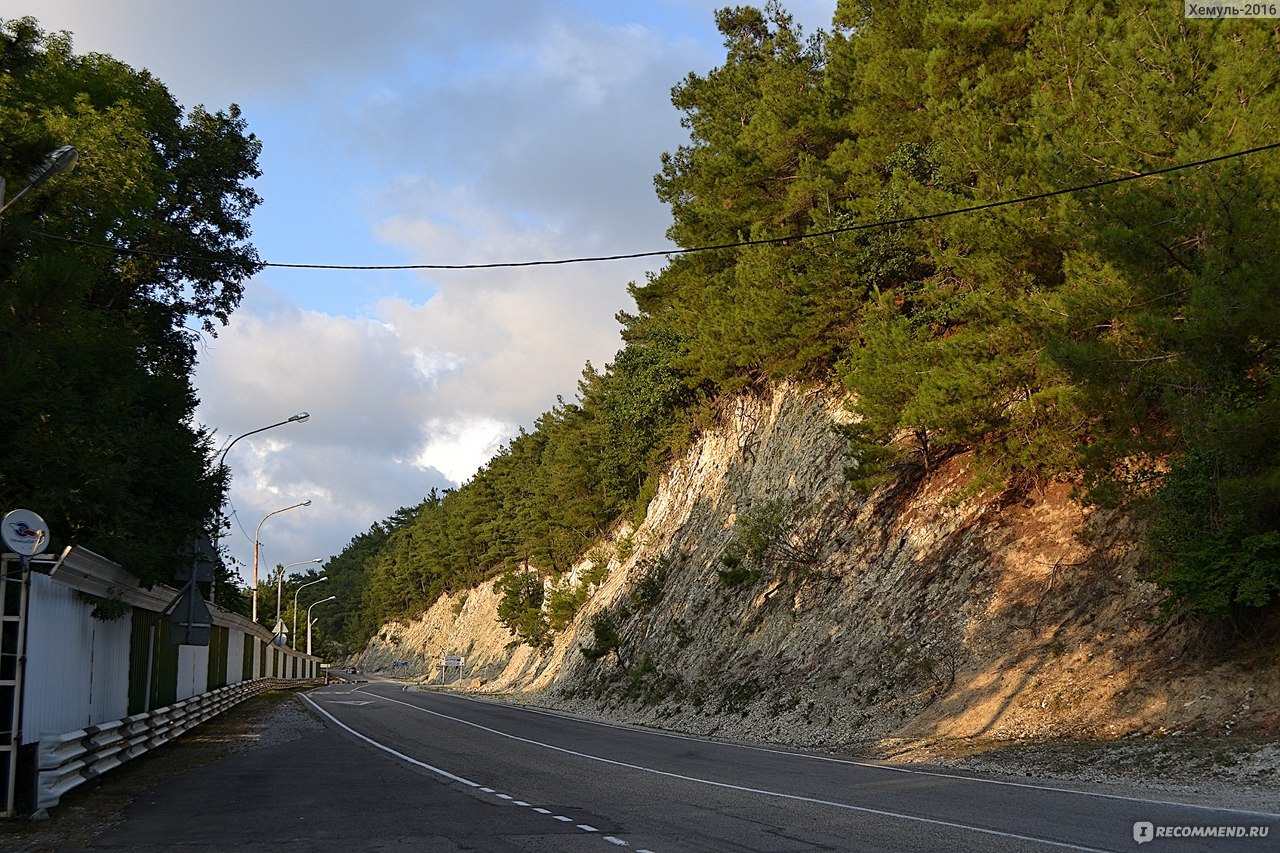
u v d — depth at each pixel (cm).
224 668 3594
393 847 888
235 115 3216
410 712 3612
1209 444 1515
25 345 1324
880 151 3155
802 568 3123
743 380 4209
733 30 4578
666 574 4609
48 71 2352
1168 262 1634
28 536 1127
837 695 2419
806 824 977
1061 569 2139
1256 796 1095
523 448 10756
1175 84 1712
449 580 13062
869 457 2644
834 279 3161
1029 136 2139
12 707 1098
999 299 2092
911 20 2984
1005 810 1034
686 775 1491
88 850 910
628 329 5959
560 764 1694
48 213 2119
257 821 1066
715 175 3891
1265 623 1611
